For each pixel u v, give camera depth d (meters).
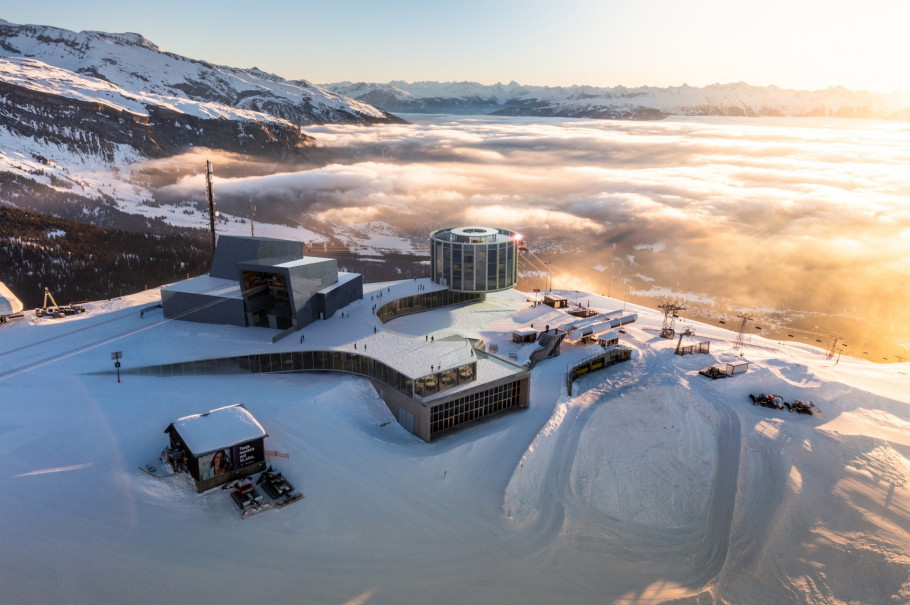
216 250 85.38
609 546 47.75
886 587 46.25
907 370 94.56
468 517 47.84
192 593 37.19
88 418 54.50
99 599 35.88
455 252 101.50
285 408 59.78
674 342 97.69
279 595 37.91
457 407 63.19
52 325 77.50
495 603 39.50
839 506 54.88
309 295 79.00
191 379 65.25
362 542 43.47
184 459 48.31
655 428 67.62
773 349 102.94
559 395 72.75
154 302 88.25
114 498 44.41
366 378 67.38
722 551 49.00
